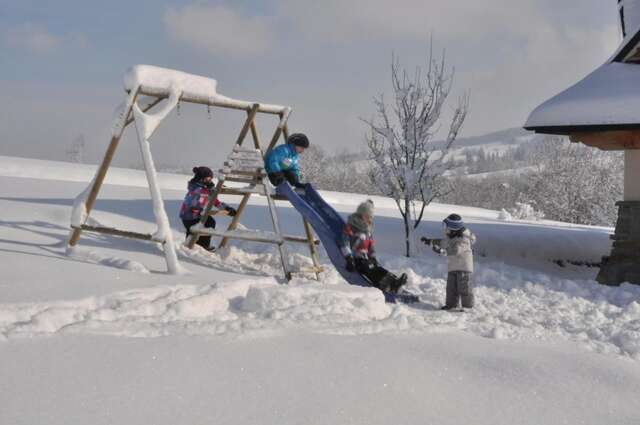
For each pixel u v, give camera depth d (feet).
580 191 151.23
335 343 14.98
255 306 18.65
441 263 37.93
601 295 32.68
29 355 12.49
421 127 43.83
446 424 11.27
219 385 11.94
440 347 15.58
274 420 10.74
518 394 12.99
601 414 12.39
